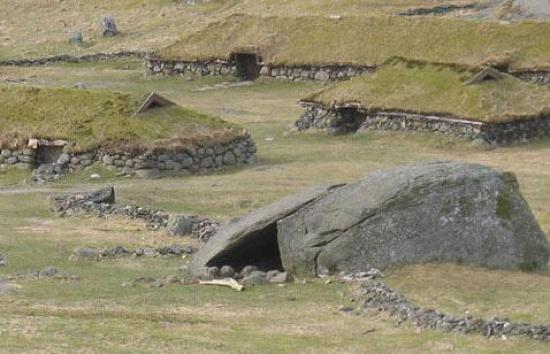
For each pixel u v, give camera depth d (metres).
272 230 86.56
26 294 79.81
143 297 79.19
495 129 158.12
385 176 84.81
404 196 82.69
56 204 120.62
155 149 141.12
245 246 87.25
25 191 132.88
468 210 82.69
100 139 142.62
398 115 165.25
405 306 73.44
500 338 67.31
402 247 82.06
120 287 82.88
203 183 135.62
